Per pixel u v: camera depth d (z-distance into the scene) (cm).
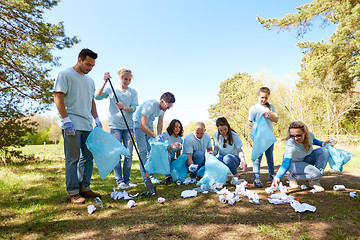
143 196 276
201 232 176
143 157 361
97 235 177
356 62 1112
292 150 278
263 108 331
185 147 357
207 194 276
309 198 249
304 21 1052
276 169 461
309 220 191
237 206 231
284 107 1085
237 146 338
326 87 1167
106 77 317
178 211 223
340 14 1084
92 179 416
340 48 1113
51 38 651
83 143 278
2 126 642
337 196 253
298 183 317
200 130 349
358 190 277
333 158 285
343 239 158
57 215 220
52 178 411
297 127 269
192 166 328
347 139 996
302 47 1309
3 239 171
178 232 177
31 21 620
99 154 256
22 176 420
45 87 646
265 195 269
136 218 209
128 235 175
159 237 170
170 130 376
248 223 190
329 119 1063
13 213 225
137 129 368
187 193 273
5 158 637
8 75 642
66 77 253
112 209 236
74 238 173
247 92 1116
